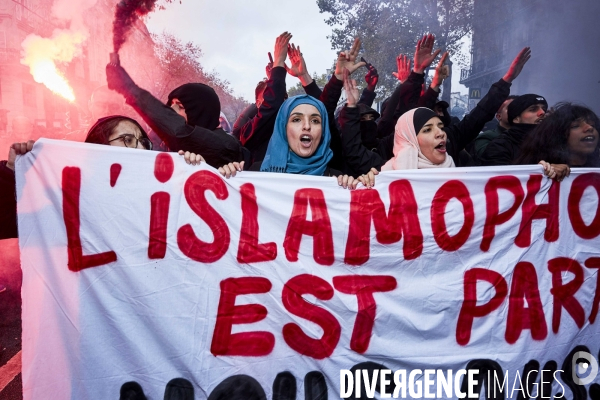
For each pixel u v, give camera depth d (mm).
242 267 2301
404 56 4453
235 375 2248
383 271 2385
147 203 2266
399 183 2432
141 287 2230
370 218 2398
